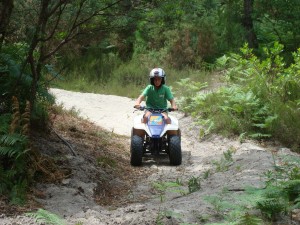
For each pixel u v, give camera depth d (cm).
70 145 1172
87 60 2331
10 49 1125
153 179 1096
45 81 1186
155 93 1231
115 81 2155
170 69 2247
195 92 1805
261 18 2819
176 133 1203
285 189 834
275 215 789
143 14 1041
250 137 1369
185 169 1165
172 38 2302
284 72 1733
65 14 1092
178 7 1030
